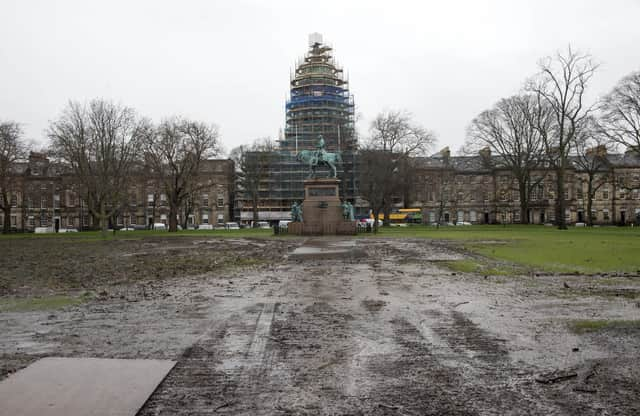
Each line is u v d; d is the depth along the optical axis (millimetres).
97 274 17297
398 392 5590
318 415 4988
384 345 7527
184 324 9016
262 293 12453
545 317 9359
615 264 18031
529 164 72062
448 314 9727
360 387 5754
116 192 57406
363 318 9430
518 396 5430
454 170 95062
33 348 7434
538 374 6121
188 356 7008
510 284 13641
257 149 89875
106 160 56156
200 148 66000
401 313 9852
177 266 19750
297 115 100250
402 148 71562
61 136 55812
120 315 9859
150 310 10359
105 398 5367
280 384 5875
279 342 7742
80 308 10633
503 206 99000
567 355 6887
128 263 21500
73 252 29797
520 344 7492
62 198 102750
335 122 93125
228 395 5535
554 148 65062
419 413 5016
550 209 103750
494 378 6000
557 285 13383
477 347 7355
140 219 105938
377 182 67188
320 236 43000
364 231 49531
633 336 7844
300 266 18781
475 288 12969
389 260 20688
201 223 109188
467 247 27672
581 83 55969
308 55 105000
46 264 21656
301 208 47531
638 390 5566
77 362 6680
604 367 6340
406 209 99875
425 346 7449
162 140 65750
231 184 95062
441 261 20031
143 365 6547
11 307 10781
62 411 5031
